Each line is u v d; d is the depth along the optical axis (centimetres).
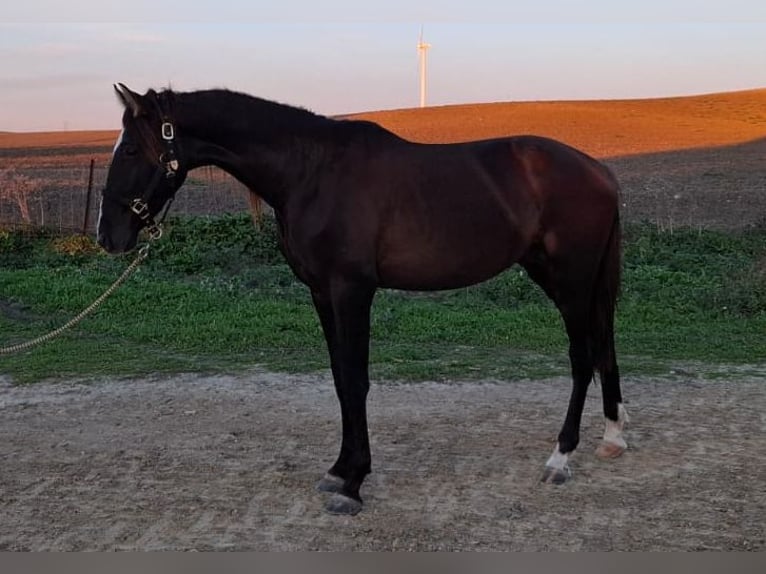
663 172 2269
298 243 400
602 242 448
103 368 680
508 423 536
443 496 413
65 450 487
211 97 405
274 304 902
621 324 846
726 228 1453
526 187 428
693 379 650
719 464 458
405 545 358
